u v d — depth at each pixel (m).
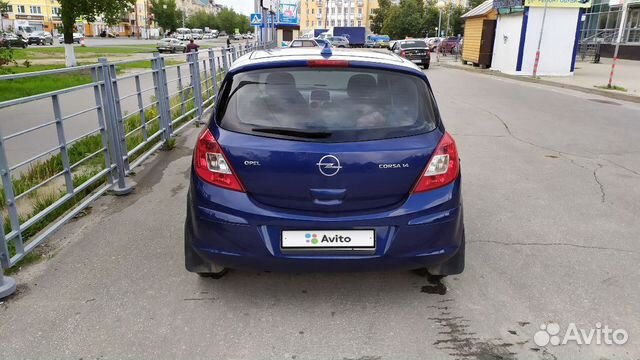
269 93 3.16
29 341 2.94
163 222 4.81
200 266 3.42
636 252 4.24
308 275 3.77
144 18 122.81
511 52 24.16
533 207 5.36
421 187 3.07
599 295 3.52
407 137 3.08
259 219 3.00
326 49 3.47
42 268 3.84
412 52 28.86
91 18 27.14
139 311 3.27
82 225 4.73
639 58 34.31
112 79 5.95
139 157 6.99
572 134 9.51
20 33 56.25
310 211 3.03
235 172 3.03
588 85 18.12
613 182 6.34
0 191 5.32
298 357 2.82
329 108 3.10
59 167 6.61
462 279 3.72
